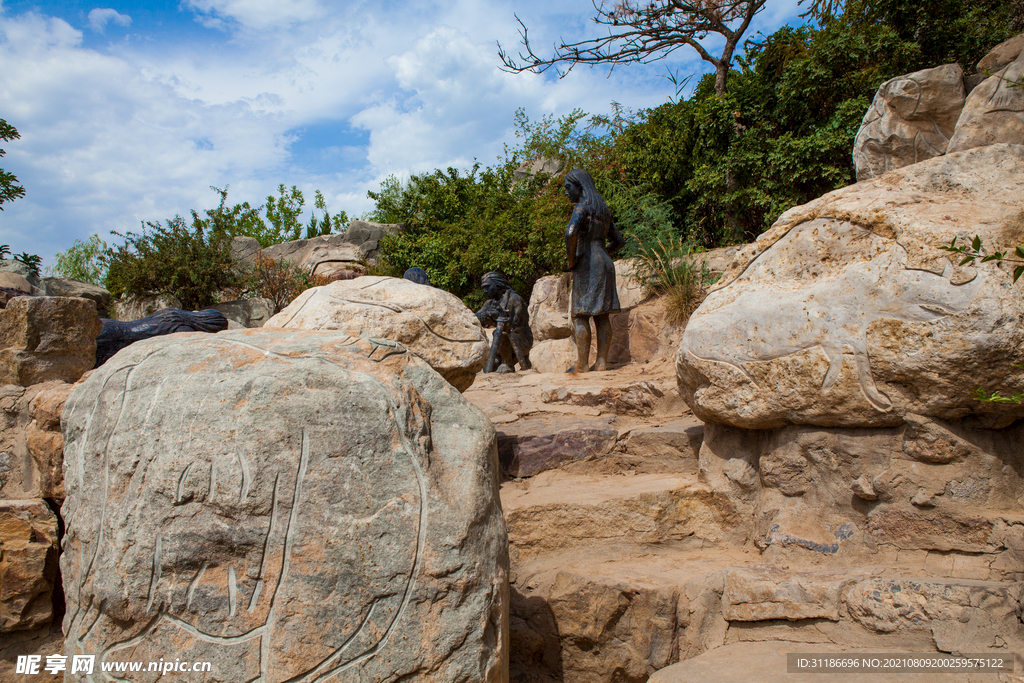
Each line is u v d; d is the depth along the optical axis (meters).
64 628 2.16
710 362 3.36
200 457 2.06
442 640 2.04
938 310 2.70
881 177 3.58
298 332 2.49
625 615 2.95
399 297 3.90
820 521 3.11
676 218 9.94
